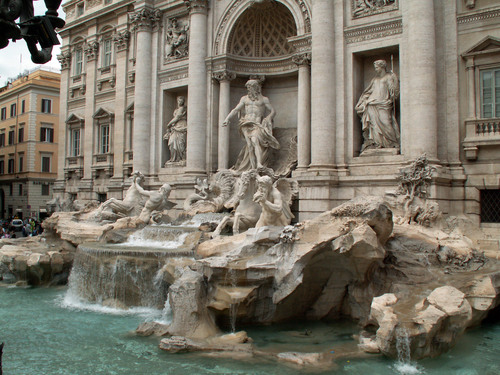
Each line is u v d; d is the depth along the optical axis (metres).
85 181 36.12
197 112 27.12
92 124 36.25
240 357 11.70
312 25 22.14
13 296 19.14
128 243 20.06
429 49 19.12
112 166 34.44
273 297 14.01
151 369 11.05
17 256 21.78
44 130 60.19
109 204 25.22
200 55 27.20
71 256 22.11
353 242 13.15
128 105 33.19
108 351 12.26
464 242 16.00
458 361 11.26
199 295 13.66
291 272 13.73
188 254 16.61
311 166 21.75
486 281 13.30
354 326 14.41
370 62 22.23
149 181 30.19
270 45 27.14
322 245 13.64
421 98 19.05
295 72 26.22
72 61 39.06
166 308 14.82
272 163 25.30
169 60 30.11
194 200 24.89
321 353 11.70
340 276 14.85
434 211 17.55
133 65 33.22
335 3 21.98
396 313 11.70
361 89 22.33
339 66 21.75
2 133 64.69
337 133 21.67
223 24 26.80
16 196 61.09
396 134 20.75
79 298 18.25
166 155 30.58
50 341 13.09
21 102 60.94
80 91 37.84
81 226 23.05
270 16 26.14
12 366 11.32
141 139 30.45
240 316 13.84
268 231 15.06
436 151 19.20
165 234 19.58
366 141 21.45
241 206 18.94
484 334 13.31
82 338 13.32
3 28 4.15
